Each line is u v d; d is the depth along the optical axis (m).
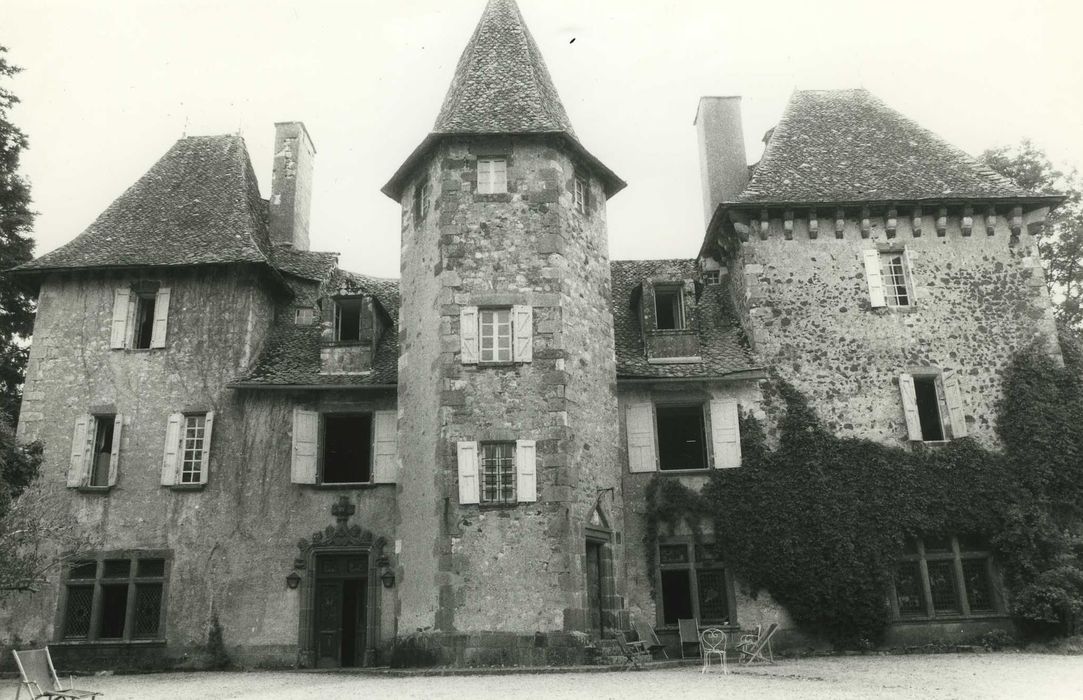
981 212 19.42
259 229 21.23
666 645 16.75
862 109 22.03
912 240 19.38
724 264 21.16
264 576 17.20
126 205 20.55
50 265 18.80
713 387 18.30
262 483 17.72
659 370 18.19
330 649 17.12
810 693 10.52
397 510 16.47
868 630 16.66
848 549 16.88
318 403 18.28
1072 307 23.89
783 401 18.16
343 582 17.70
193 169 21.64
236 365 18.38
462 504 15.08
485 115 17.47
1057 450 17.67
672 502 17.45
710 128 22.62
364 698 10.89
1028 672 12.86
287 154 22.94
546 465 15.37
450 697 10.71
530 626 14.52
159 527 17.41
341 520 17.55
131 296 18.95
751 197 19.41
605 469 16.56
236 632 16.88
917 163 20.28
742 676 12.73
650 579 17.12
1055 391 18.16
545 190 17.00
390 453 17.98
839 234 19.33
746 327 19.22
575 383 16.23
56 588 16.95
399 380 17.34
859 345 18.61
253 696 11.61
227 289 18.92
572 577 14.80
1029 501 17.39
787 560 16.88
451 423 15.57
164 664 16.61
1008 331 18.80
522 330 16.12
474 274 16.44
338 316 19.48
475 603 14.63
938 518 17.34
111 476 17.61
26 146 22.05
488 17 19.84
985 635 16.80
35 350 18.61
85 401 18.23
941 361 18.58
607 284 18.19
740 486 17.47
